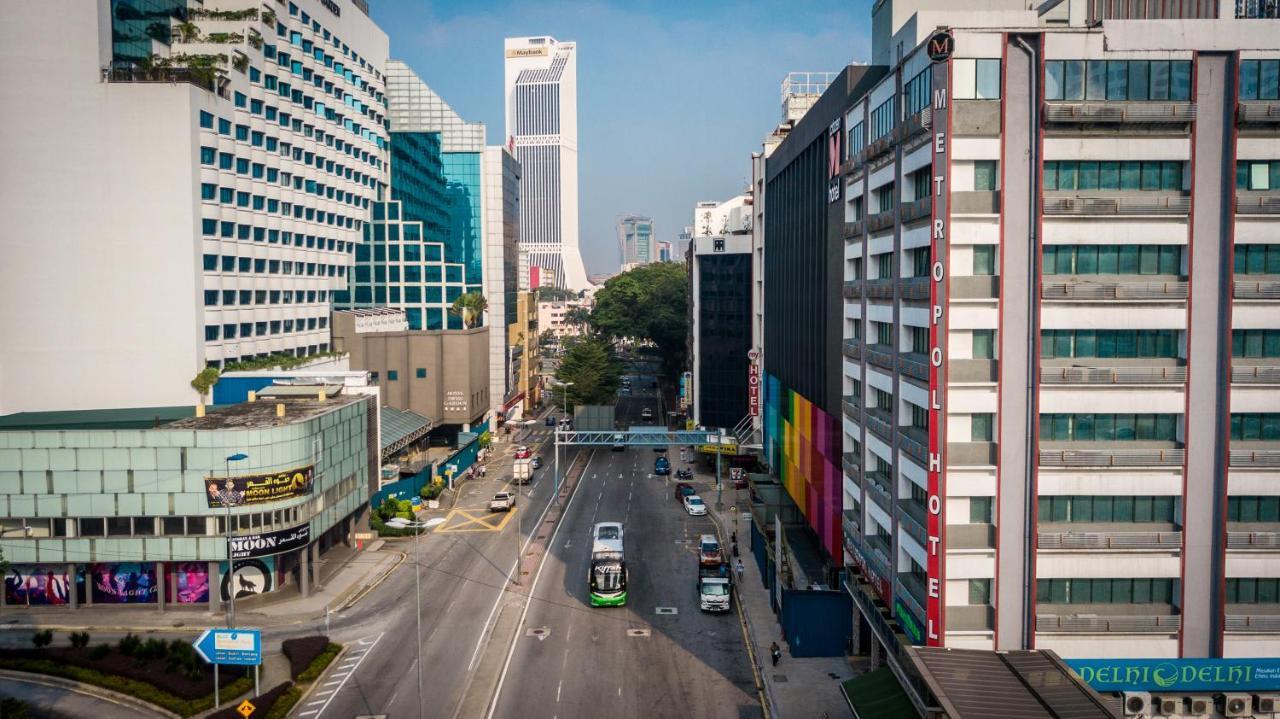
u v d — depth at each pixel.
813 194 73.12
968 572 41.69
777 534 66.75
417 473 101.75
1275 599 42.19
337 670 56.97
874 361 53.19
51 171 80.62
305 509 70.12
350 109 122.56
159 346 82.75
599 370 163.00
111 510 65.75
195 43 91.94
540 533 91.50
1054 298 40.94
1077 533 41.34
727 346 136.88
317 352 112.62
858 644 58.88
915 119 44.28
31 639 61.22
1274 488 41.59
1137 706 41.66
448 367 132.00
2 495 65.38
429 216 152.25
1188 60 40.78
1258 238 41.19
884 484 51.41
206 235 86.25
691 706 52.03
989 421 41.72
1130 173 41.56
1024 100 40.69
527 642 62.06
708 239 136.62
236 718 48.72
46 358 81.44
